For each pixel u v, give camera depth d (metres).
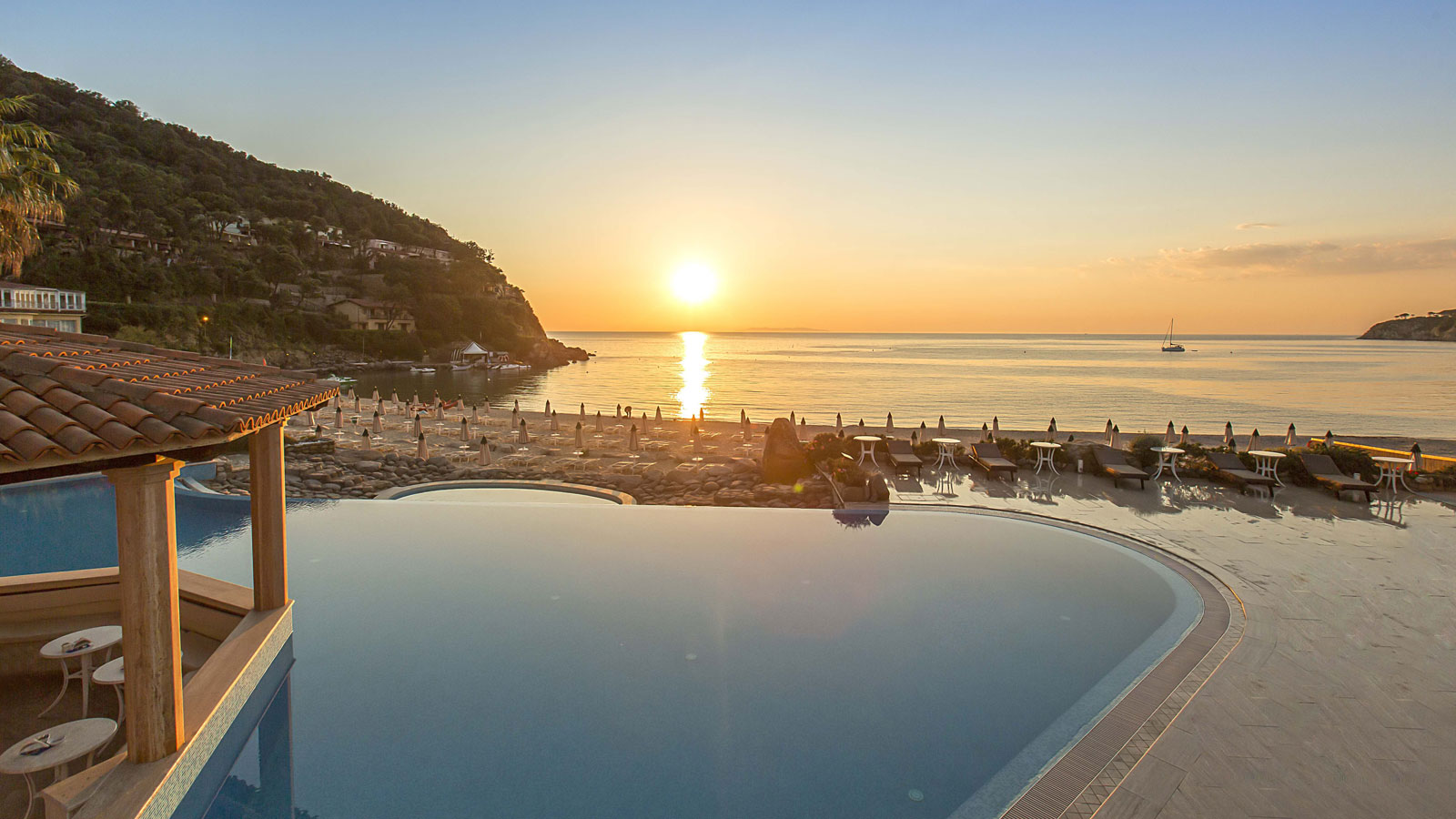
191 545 10.57
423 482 16.78
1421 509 13.50
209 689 5.58
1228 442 21.44
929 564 10.42
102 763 4.59
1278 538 11.48
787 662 7.36
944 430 23.89
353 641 7.65
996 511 13.30
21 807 4.72
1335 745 5.59
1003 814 4.95
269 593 7.09
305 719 6.09
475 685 6.75
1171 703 6.27
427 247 144.75
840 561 10.59
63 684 6.37
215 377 5.68
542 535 11.79
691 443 23.52
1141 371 88.50
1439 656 7.15
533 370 99.06
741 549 11.12
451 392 62.56
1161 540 11.36
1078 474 16.91
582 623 8.24
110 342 6.21
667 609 8.70
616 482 16.66
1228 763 5.38
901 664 7.33
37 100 99.25
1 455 3.26
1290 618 8.14
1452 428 34.22
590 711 6.34
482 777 5.36
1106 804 4.95
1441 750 5.52
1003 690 6.82
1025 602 9.00
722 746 5.84
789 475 16.09
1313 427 34.47
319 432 21.48
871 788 5.33
